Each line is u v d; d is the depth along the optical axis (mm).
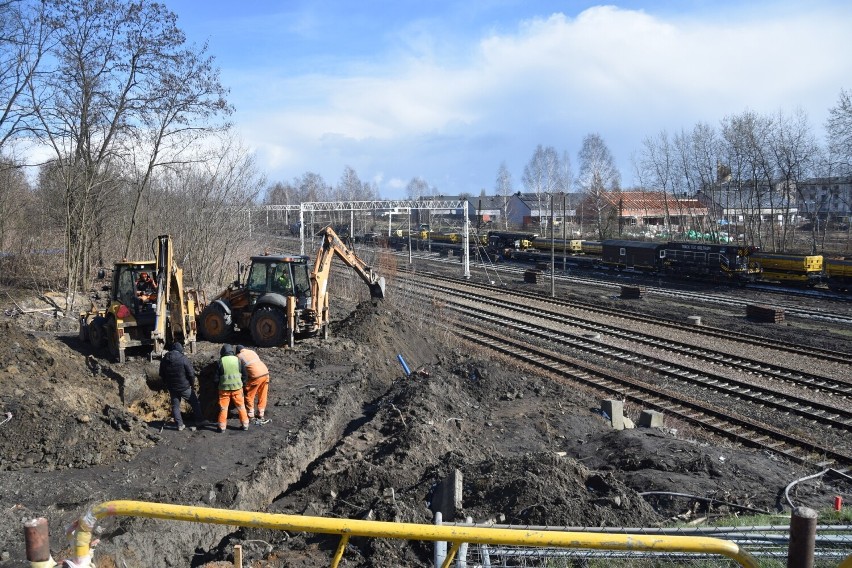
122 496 9281
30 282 27625
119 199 31625
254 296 19703
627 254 46031
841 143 48219
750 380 18609
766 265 38844
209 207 33312
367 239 66875
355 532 3600
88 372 14586
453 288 39125
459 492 9039
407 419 12945
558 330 26031
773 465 12141
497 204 104125
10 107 23344
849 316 29156
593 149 78438
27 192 33938
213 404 14008
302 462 11648
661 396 17125
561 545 3514
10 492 9180
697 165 63625
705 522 9273
